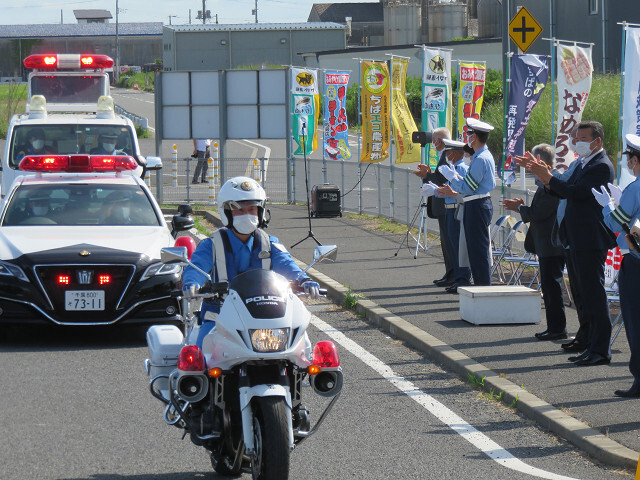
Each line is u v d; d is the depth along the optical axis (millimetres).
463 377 17188
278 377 10898
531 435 13750
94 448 13219
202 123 53469
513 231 25250
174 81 53344
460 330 20422
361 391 16359
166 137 53906
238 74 52812
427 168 26766
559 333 19406
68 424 14367
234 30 193500
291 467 12445
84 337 21156
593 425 13562
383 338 20781
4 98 158500
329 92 47969
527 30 31219
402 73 43188
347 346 19938
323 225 41250
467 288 21703
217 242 11766
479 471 12219
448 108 39625
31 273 19703
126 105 163875
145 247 20656
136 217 22531
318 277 27594
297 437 11430
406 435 13828
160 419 14664
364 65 43906
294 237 37062
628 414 14055
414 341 19828
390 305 23391
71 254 19875
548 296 19359
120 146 33406
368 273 28500
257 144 103875
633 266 14891
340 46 195250
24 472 12180
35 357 19000
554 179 17047
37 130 33188
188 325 12945
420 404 15500
